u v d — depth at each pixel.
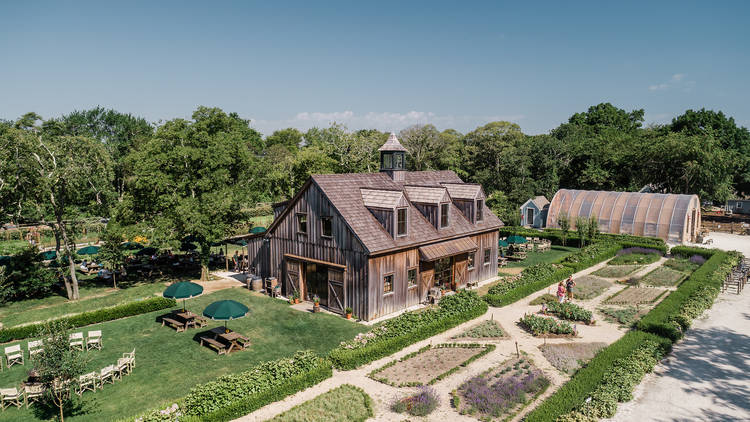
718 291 32.59
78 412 17.08
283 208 34.97
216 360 21.75
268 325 26.48
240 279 37.72
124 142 107.50
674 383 19.42
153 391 18.73
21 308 29.67
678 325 25.08
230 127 41.19
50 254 37.56
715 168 66.25
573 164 80.69
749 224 68.12
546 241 51.62
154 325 26.56
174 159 34.78
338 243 28.47
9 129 28.11
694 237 55.34
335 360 20.94
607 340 24.23
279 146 113.50
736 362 21.48
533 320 26.11
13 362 21.45
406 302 29.92
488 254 38.09
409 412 17.08
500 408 17.19
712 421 16.50
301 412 16.84
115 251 35.03
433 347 23.48
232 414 16.42
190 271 40.50
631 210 54.69
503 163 80.44
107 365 21.05
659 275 37.22
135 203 35.28
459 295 28.58
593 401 17.03
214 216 34.78
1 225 30.58
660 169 70.69
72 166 29.66
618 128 134.75
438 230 32.16
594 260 42.09
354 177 32.12
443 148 87.56
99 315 26.91
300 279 31.23
